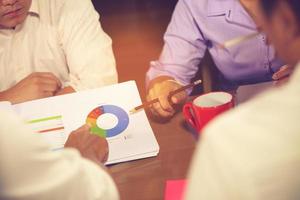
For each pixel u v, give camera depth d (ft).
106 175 2.84
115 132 4.39
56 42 5.97
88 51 5.77
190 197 2.15
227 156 2.00
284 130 1.99
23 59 5.98
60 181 2.42
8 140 2.33
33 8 5.82
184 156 4.14
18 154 2.33
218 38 5.70
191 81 5.98
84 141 4.13
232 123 2.06
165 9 13.57
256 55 5.56
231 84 6.00
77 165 2.54
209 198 2.06
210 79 6.08
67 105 4.68
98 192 2.65
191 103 4.38
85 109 4.63
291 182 1.99
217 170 2.02
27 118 4.58
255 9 2.18
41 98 5.07
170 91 4.88
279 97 2.06
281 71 4.58
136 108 4.59
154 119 4.69
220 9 5.58
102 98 4.73
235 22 5.54
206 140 2.07
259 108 2.08
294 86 2.05
